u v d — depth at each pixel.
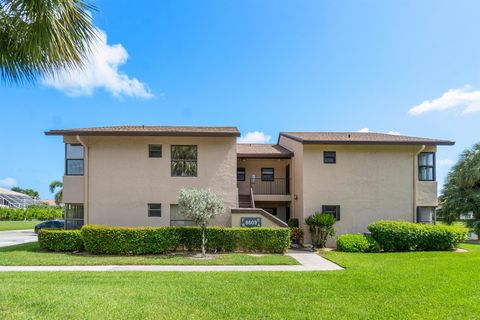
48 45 4.65
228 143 14.35
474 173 19.81
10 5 4.50
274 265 9.88
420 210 15.66
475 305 5.50
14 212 48.19
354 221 15.32
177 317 4.83
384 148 15.65
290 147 18.19
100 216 13.88
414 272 8.29
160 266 9.73
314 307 5.38
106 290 6.32
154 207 14.05
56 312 4.88
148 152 14.18
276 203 19.11
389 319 4.83
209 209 11.51
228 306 5.41
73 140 14.26
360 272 8.35
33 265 9.84
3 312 4.82
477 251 12.69
